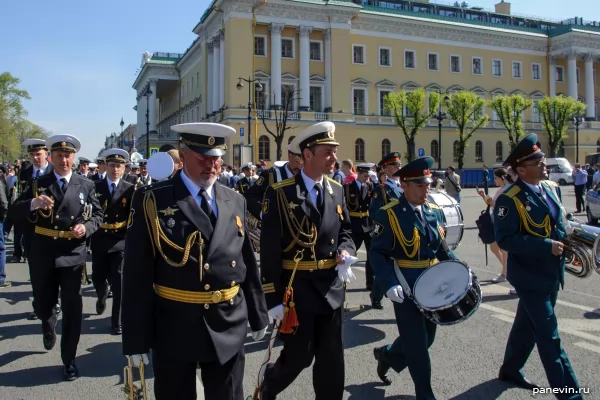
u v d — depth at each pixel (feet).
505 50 189.06
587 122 198.90
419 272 15.11
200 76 187.42
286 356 13.23
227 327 10.84
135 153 60.59
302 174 13.91
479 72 185.16
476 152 185.68
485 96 185.06
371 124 167.84
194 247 10.59
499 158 189.57
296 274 13.30
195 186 11.06
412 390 16.38
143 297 10.44
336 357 13.25
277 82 147.43
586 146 198.29
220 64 154.10
